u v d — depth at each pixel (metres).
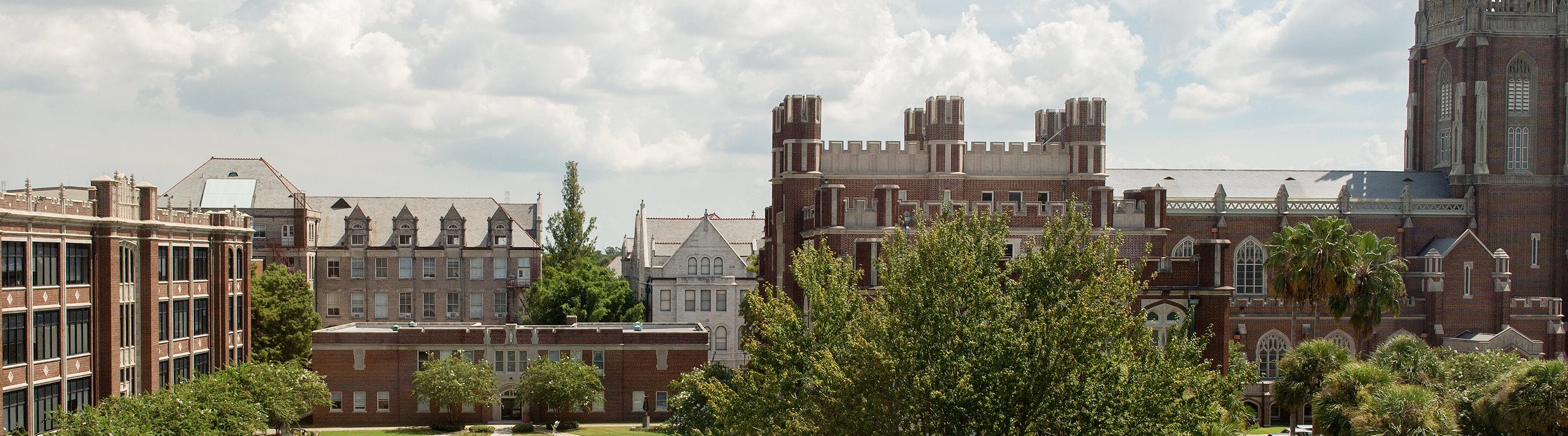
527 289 135.25
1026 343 37.09
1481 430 55.44
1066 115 88.06
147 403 66.31
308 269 130.88
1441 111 123.19
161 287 82.44
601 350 100.88
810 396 46.06
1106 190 75.50
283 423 86.50
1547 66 117.88
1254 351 104.50
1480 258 108.31
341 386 99.06
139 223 78.38
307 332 108.81
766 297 97.56
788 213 85.31
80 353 73.38
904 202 76.88
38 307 67.81
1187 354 38.72
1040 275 39.78
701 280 127.44
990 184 86.19
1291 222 111.31
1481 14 116.94
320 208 140.50
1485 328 108.25
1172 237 110.25
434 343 99.75
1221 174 119.00
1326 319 104.44
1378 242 75.25
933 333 39.09
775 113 92.06
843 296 51.84
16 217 64.38
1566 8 117.50
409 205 141.12
